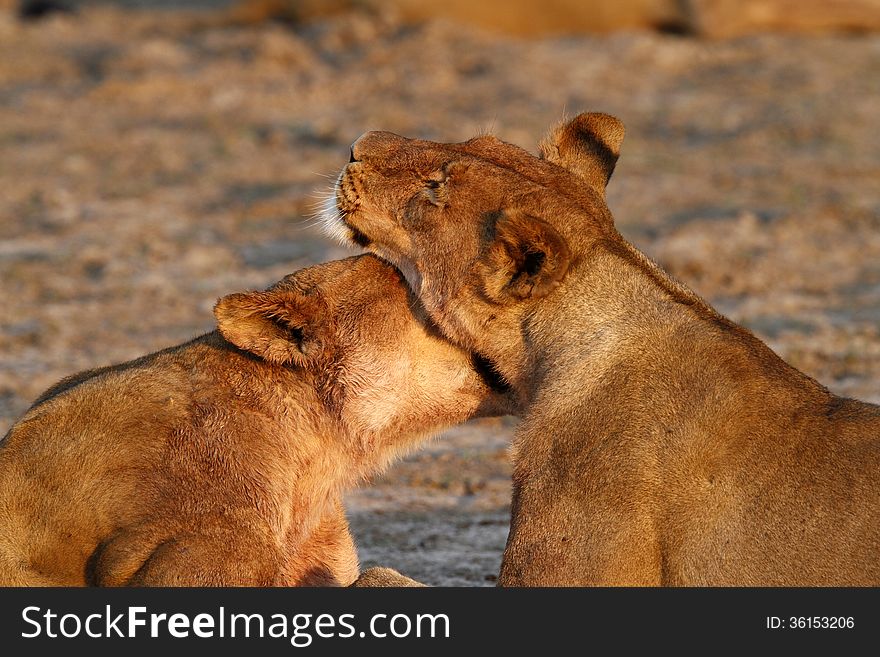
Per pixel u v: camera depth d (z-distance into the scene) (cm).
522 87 3506
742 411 888
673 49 3850
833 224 2511
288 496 1005
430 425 1065
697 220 2509
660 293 966
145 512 939
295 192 2717
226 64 3744
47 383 1695
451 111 3288
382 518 1375
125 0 4794
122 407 980
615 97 3472
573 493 908
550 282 962
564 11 4028
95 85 3597
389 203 1049
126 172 2894
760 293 2134
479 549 1291
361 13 4141
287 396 1019
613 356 943
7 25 4172
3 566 929
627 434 905
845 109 3350
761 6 4044
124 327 1966
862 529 822
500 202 1009
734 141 3120
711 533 860
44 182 2808
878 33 4094
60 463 948
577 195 1025
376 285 1048
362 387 1034
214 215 2588
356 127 3180
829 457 853
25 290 2136
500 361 1006
